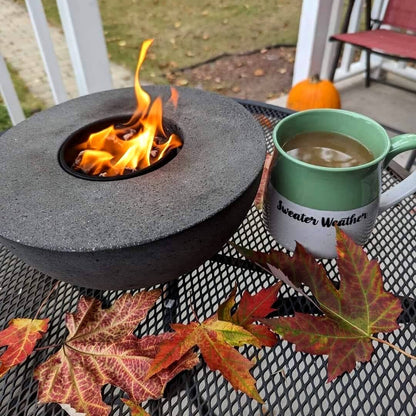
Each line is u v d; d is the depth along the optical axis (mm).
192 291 580
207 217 432
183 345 471
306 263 527
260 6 3426
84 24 1081
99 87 1229
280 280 546
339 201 507
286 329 472
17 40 2705
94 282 470
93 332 508
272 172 551
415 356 486
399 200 594
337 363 457
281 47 2764
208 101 651
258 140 549
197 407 450
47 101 2080
